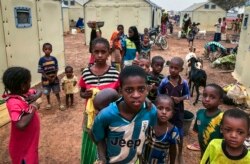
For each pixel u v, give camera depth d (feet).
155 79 13.17
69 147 14.75
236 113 6.75
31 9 25.07
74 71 33.40
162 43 54.24
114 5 57.77
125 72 6.05
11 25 22.09
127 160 6.83
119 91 8.86
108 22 58.70
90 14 58.49
